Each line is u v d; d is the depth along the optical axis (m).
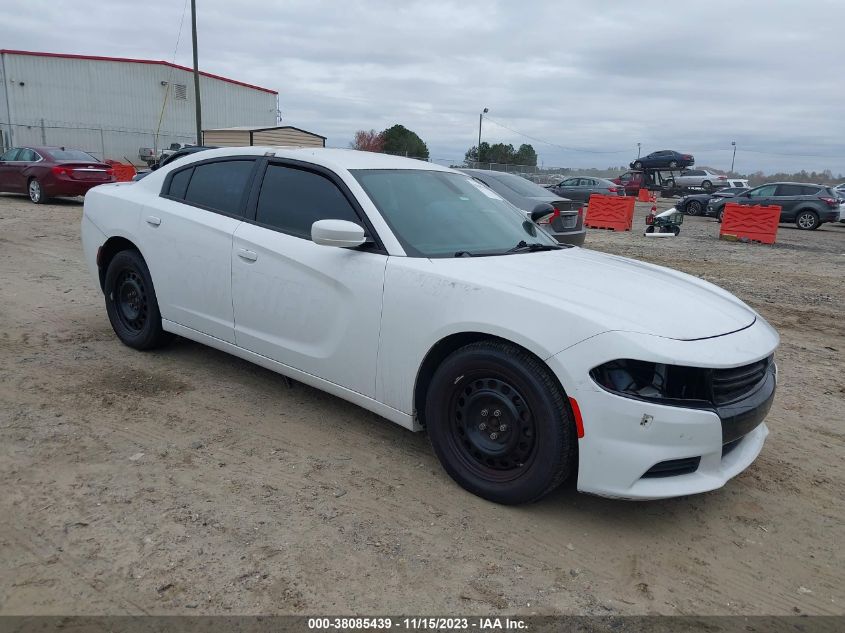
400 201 3.90
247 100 47.44
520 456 3.12
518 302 3.06
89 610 2.41
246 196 4.33
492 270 3.40
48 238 10.87
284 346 4.01
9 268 8.23
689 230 19.83
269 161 4.32
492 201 4.52
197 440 3.79
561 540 3.00
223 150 4.67
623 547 2.98
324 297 3.76
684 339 2.94
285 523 3.02
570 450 2.98
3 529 2.86
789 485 3.62
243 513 3.08
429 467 3.60
